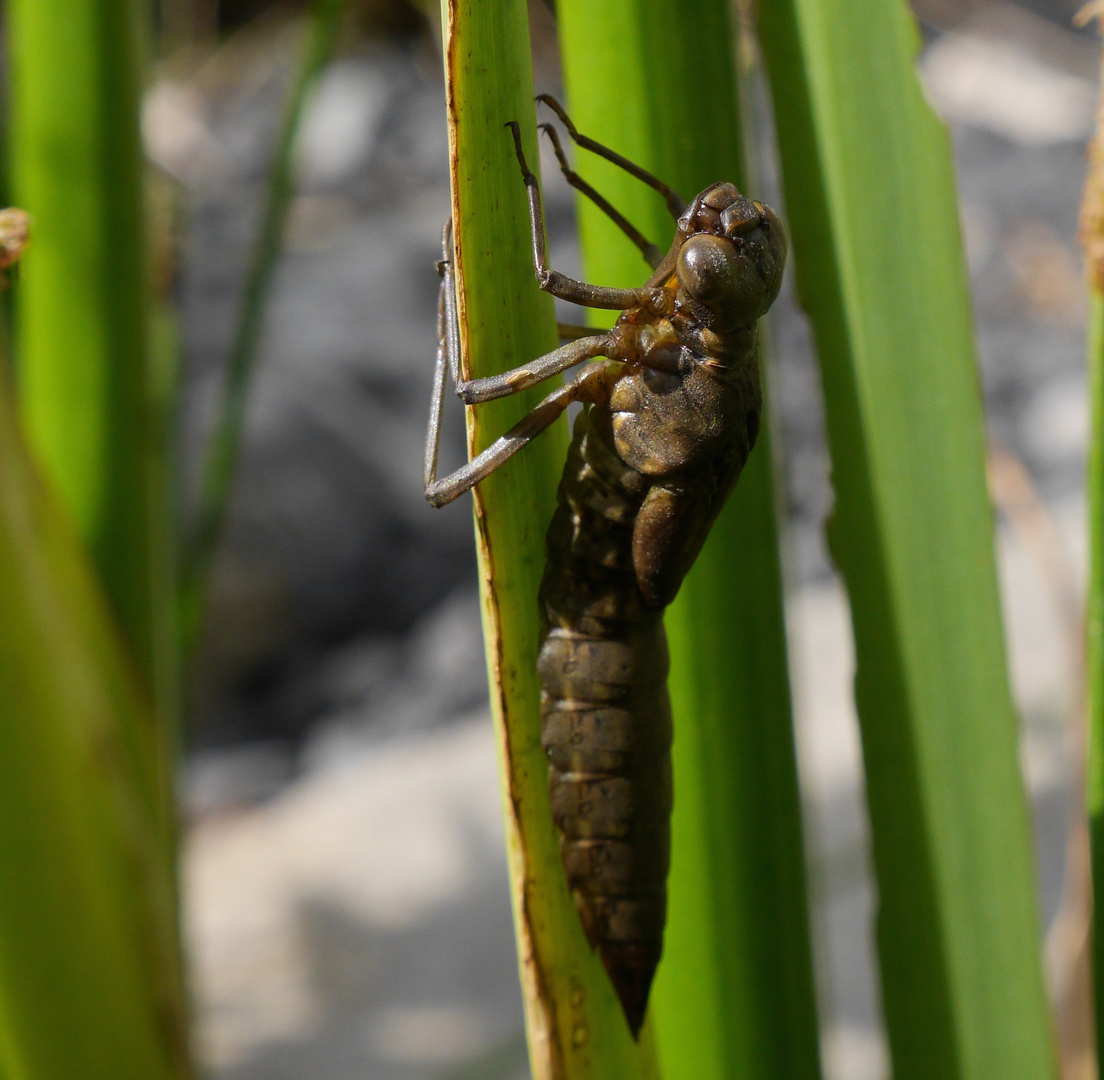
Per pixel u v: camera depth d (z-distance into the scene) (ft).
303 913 1.46
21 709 0.75
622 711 0.79
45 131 0.83
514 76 0.76
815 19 0.78
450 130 0.75
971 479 0.78
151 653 0.84
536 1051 0.77
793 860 0.80
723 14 0.78
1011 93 3.21
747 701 0.80
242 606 2.21
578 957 0.77
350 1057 1.26
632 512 0.79
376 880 1.50
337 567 2.33
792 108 0.79
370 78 3.61
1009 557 1.82
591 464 0.80
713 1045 0.80
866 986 1.24
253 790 1.94
